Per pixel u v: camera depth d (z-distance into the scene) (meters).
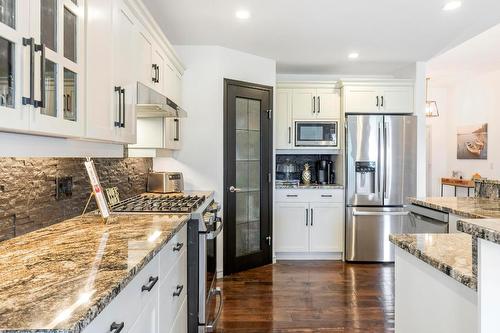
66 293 0.96
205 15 3.22
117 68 2.11
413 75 4.81
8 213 1.64
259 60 4.46
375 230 4.59
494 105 6.18
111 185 2.90
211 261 2.81
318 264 4.53
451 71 6.18
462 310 1.16
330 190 4.71
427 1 2.95
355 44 4.03
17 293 0.96
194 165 4.06
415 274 1.47
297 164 5.38
